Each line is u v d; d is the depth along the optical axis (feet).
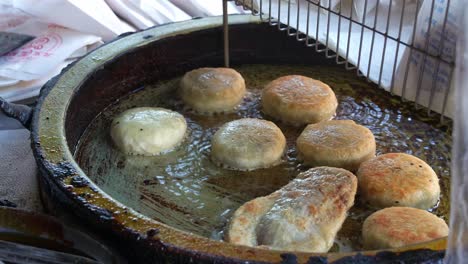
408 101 2.59
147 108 2.47
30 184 2.31
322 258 1.57
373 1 2.60
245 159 2.22
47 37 3.10
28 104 2.93
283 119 2.49
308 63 2.90
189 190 2.17
